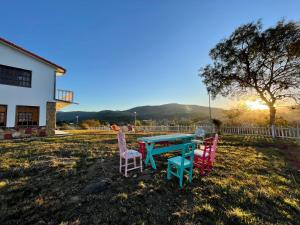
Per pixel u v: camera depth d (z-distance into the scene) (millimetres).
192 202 2846
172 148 5184
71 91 13961
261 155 6043
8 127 10273
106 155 5770
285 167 4852
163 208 2670
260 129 11625
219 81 13836
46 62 11969
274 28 10852
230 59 12914
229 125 13945
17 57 10781
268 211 2678
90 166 4676
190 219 2406
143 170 4301
